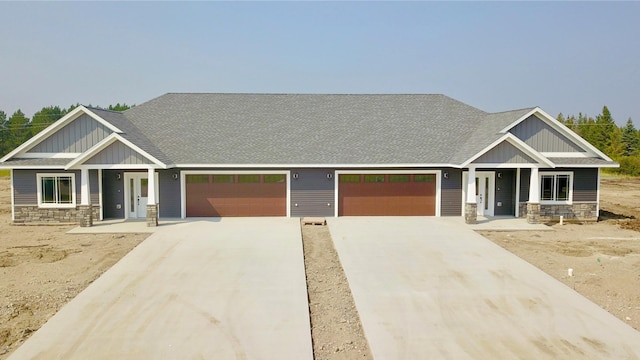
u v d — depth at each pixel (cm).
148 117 2603
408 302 1177
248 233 1958
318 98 2859
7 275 1373
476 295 1224
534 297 1208
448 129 2581
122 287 1269
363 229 2048
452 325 1037
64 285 1288
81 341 944
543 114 2308
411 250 1686
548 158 2328
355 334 1002
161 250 1669
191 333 984
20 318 1064
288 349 916
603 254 1645
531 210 2188
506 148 2175
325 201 2372
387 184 2386
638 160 6319
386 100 2866
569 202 2338
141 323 1033
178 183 2316
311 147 2406
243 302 1167
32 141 2173
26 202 2198
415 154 2372
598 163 2291
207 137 2452
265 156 2327
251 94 2870
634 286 1291
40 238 1884
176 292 1234
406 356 892
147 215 2078
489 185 2409
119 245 1755
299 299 1192
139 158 2083
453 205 2397
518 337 977
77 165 2067
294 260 1550
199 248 1697
